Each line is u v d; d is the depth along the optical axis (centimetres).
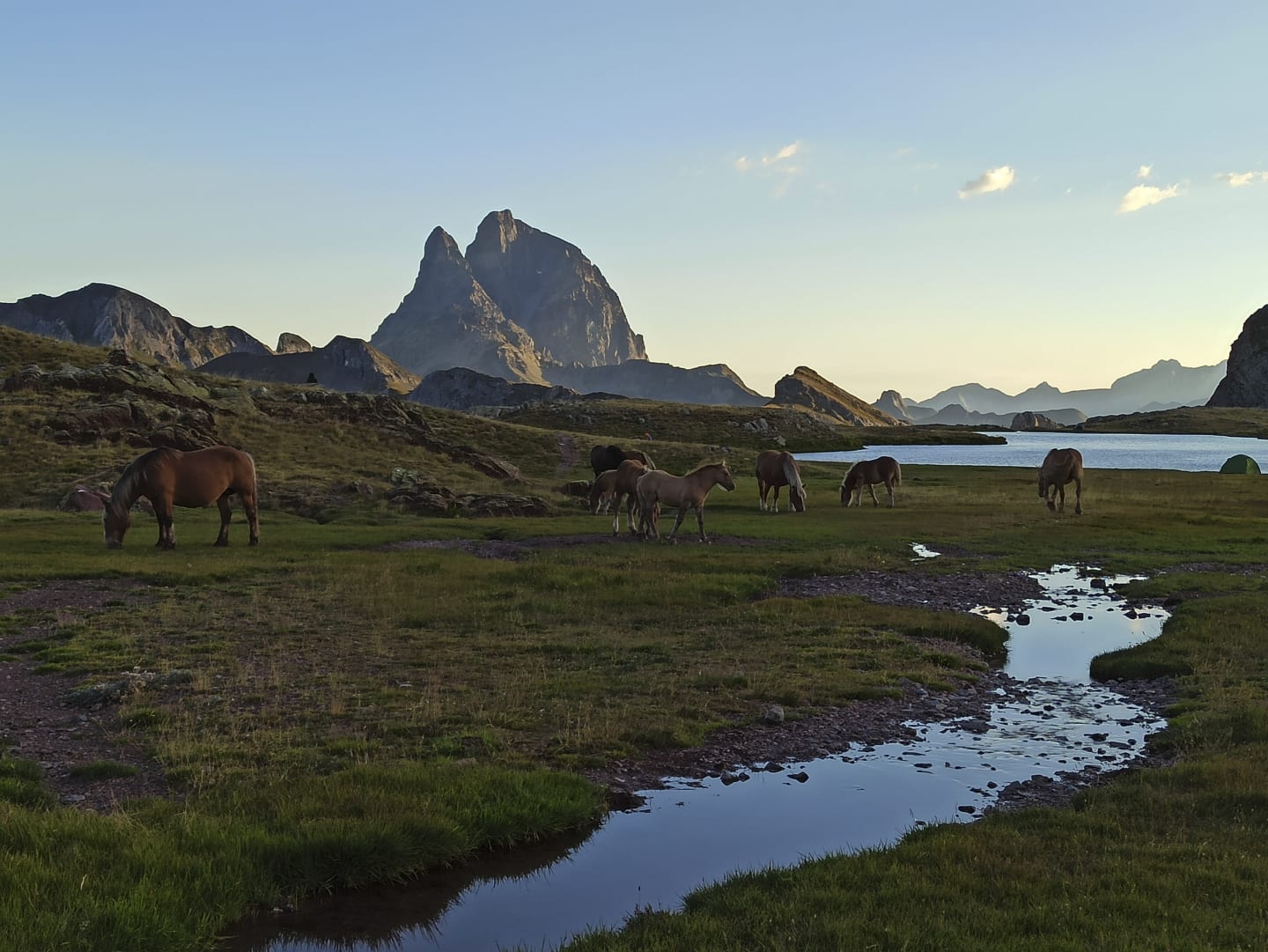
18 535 3059
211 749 1083
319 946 712
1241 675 1488
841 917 691
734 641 1752
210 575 2345
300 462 5100
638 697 1377
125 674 1405
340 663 1534
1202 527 3584
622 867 859
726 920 695
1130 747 1215
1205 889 738
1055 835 877
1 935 612
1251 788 965
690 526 3606
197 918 695
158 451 2856
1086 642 1842
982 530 3459
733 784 1079
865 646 1736
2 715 1226
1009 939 648
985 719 1346
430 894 806
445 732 1191
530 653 1630
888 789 1063
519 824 908
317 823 835
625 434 12400
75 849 748
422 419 6525
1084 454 12131
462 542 3288
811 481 6419
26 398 5197
